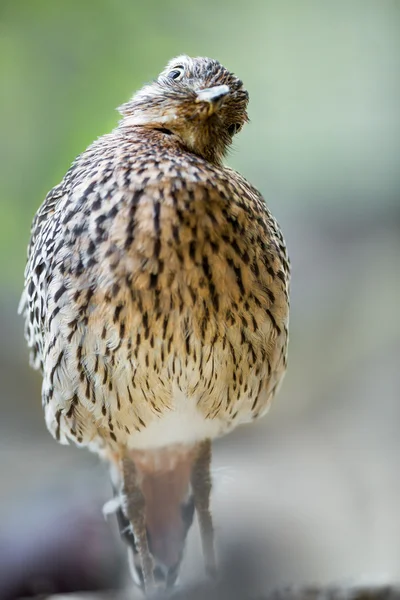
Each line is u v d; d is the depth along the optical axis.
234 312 2.67
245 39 3.78
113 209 2.65
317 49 3.96
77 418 2.73
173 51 3.51
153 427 2.72
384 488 3.15
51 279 2.69
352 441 3.40
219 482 2.83
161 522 2.79
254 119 3.94
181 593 2.75
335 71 3.99
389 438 3.37
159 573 2.78
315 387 3.74
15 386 3.68
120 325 2.65
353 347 3.82
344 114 4.09
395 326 3.80
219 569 2.80
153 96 2.71
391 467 3.21
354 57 4.00
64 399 2.71
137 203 2.65
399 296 3.89
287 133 4.01
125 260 2.64
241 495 3.11
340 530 3.08
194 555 2.85
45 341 2.71
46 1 3.29
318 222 4.12
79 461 3.22
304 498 3.13
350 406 3.63
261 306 2.68
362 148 4.13
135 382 2.68
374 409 3.56
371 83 4.08
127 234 2.64
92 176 2.67
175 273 2.64
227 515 3.05
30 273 2.76
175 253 2.64
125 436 2.73
